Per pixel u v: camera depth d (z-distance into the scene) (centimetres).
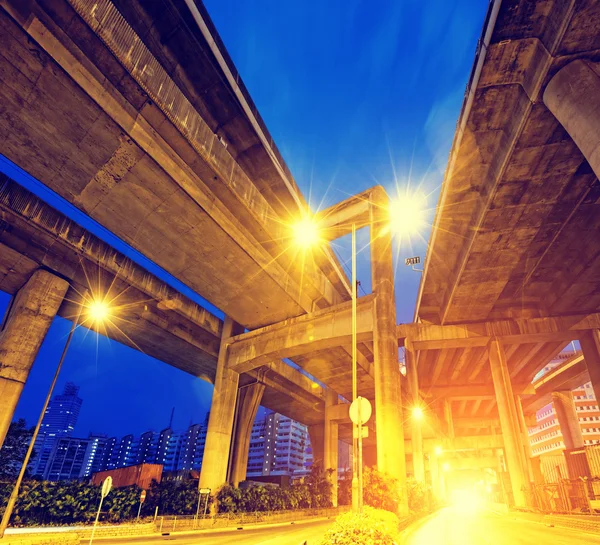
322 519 3603
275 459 14875
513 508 4478
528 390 7150
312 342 3438
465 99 2370
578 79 1798
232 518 2909
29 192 2477
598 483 3250
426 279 4628
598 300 4356
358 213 3884
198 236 2777
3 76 1795
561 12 1742
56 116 1961
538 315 4769
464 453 9544
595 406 9575
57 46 1731
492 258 3688
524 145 2420
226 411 3741
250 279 3281
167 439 18100
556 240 3509
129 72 1900
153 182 2325
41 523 2178
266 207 3016
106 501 2478
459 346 5138
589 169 2642
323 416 7050
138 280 3186
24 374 2486
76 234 2730
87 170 2248
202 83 2714
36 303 2636
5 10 1572
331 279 4734
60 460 18138
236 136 3116
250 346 3872
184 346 4147
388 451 2691
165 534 2134
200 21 2408
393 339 3097
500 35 1920
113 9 1814
